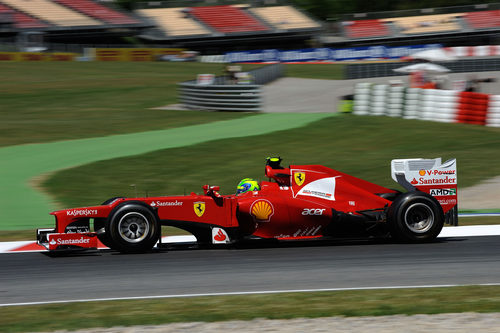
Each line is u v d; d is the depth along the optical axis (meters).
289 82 145.00
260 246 32.47
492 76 146.50
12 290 24.17
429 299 21.91
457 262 28.14
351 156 61.12
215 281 25.09
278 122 81.62
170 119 86.56
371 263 28.05
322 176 33.00
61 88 123.31
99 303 21.88
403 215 31.89
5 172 55.69
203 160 59.84
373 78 153.38
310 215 31.83
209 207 31.14
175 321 19.62
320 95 118.62
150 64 181.75
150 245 30.02
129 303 21.83
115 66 172.38
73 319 19.97
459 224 38.72
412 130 73.88
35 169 56.84
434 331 18.52
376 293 22.80
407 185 33.69
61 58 184.50
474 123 77.44
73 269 27.36
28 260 29.44
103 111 95.25
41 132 76.56
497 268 26.91
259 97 93.06
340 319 19.73
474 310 20.52
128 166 57.56
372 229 32.66
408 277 25.50
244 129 76.62
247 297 22.42
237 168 56.66
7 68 157.62
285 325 19.19
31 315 20.53
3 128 79.25
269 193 32.03
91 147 66.69
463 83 104.31
